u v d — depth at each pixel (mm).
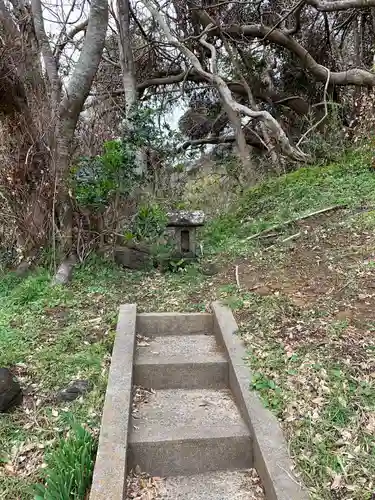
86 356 3182
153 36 10766
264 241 5238
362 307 3424
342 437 2344
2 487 2258
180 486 2352
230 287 4145
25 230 5168
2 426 2604
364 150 6918
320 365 2814
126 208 5375
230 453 2471
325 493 2062
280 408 2566
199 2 10188
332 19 10961
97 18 5172
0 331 3568
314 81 10602
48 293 4289
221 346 3383
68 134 5137
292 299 3717
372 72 8500
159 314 3746
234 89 11109
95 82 8852
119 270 5004
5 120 5215
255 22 10664
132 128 5562
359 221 5086
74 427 2488
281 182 7051
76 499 2072
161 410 2793
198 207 8664
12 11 5629
